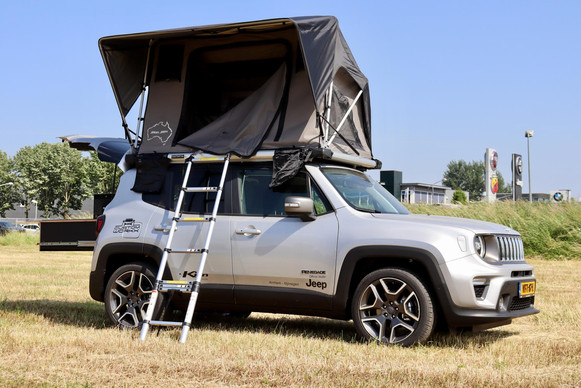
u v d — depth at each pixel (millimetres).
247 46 7000
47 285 11289
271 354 5156
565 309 7973
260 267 6285
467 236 5680
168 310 6637
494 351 5406
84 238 10586
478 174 147125
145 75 7398
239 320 7586
